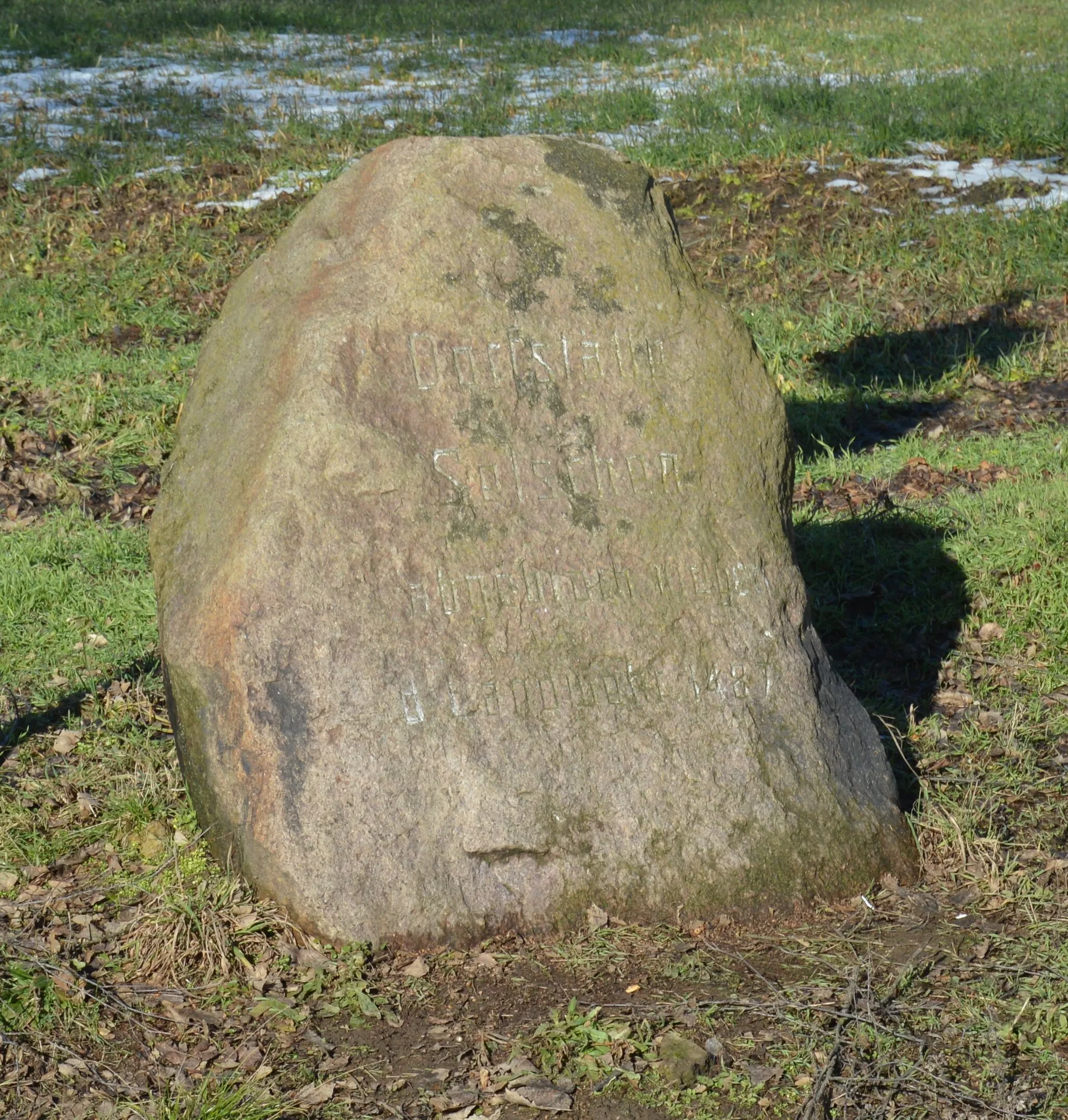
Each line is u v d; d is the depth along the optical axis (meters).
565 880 4.13
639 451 4.45
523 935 4.09
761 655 4.49
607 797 4.21
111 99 15.93
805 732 4.48
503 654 4.21
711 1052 3.54
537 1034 3.60
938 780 5.00
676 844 4.22
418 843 4.05
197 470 4.45
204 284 10.93
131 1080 3.45
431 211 4.34
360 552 4.09
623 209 4.57
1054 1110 3.31
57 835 4.58
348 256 4.36
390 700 4.07
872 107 14.80
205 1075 3.46
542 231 4.45
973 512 7.23
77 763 5.06
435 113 15.19
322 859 3.98
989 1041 3.58
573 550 4.34
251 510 4.06
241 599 4.01
